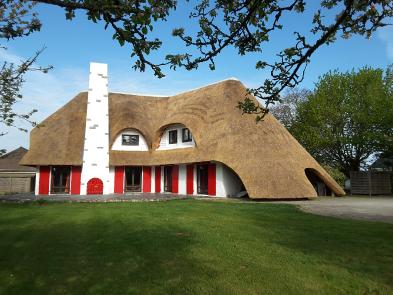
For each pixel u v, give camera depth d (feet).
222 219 46.11
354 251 28.66
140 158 103.40
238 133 86.69
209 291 20.18
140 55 12.84
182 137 100.48
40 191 94.89
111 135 101.60
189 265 24.85
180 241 31.94
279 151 85.71
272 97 17.74
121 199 74.18
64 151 94.99
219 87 101.35
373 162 132.77
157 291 20.24
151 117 112.78
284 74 16.84
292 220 46.14
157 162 100.99
